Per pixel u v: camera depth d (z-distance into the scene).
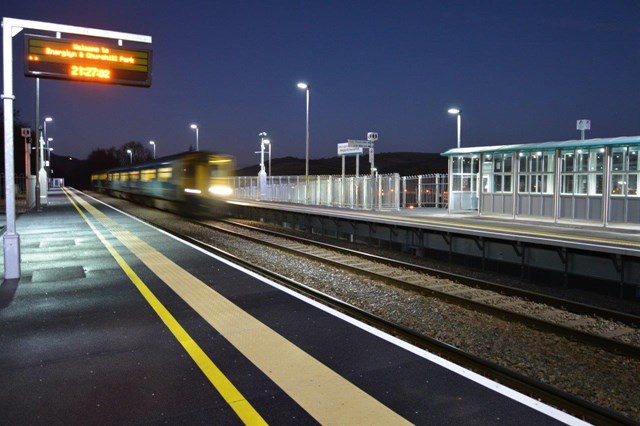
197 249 14.88
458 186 22.39
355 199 28.23
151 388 4.99
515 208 18.64
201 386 5.03
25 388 5.01
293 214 26.14
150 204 39.97
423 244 17.23
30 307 8.22
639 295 13.21
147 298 8.80
